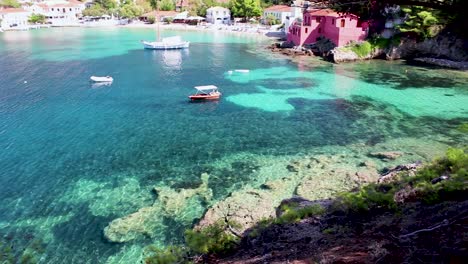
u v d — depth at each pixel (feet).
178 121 142.00
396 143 119.75
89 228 76.95
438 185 52.80
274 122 140.97
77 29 483.51
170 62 263.70
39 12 542.16
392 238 37.60
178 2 572.51
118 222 78.18
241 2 466.29
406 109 156.04
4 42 357.82
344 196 56.90
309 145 118.93
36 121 140.26
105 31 459.32
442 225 36.29
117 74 223.10
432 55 255.29
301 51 287.69
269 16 451.12
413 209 47.96
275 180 93.81
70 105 160.97
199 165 105.09
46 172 100.22
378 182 77.46
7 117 144.05
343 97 174.29
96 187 92.73
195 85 196.85
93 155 111.14
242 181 95.55
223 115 149.28
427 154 110.11
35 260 67.87
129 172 100.73
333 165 102.32
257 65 249.75
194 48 329.52
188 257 44.11
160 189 91.50
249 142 121.70
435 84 196.34
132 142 121.39
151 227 76.79
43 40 373.81
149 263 41.11
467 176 55.47
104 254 69.67
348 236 42.14
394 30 266.16
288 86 194.08
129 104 163.43
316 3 35.14
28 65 246.68
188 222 78.43
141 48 329.52
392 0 30.89
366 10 34.40
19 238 73.67
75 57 280.10
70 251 70.44
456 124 137.69
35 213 81.92
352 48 262.67
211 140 123.44
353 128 134.31
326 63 254.47
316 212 55.52
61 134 127.65
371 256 34.19
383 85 195.11
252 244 47.29
